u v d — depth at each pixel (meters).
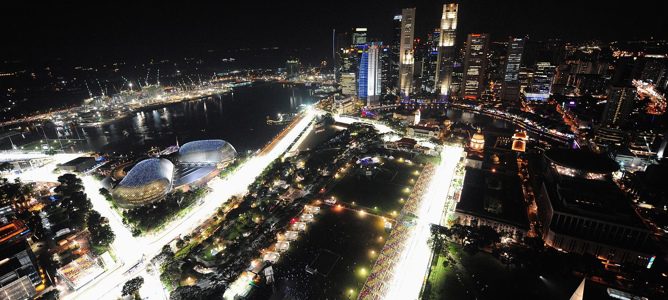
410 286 185.38
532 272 185.12
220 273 197.62
